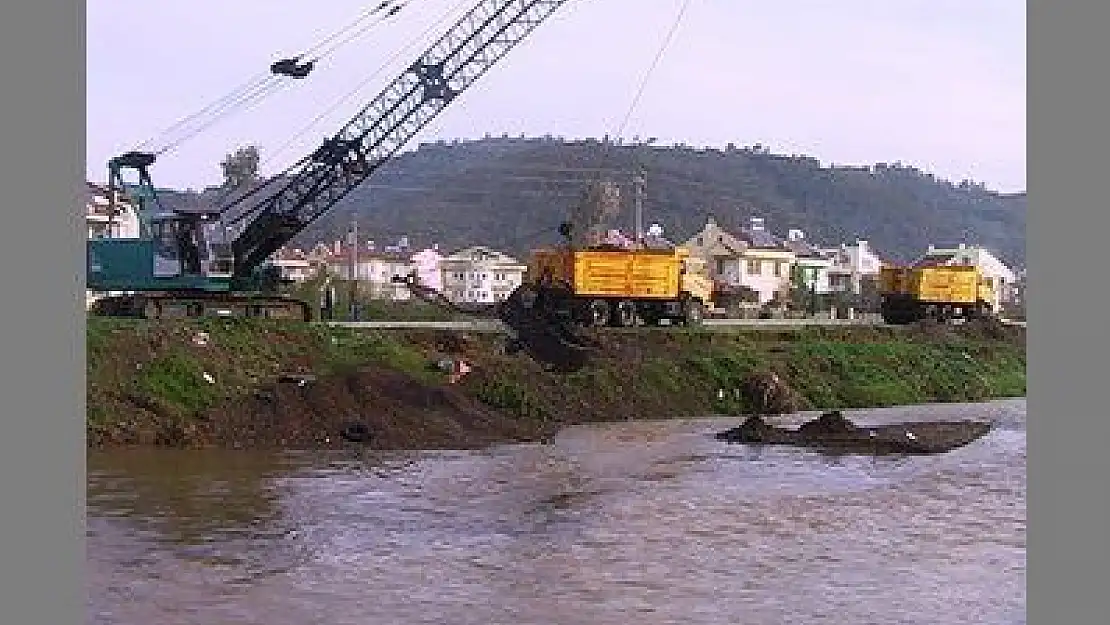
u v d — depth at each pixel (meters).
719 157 156.62
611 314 44.19
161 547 17.05
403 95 39.28
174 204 41.75
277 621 13.82
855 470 26.80
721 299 58.72
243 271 38.88
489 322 43.25
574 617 14.29
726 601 15.19
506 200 130.88
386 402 30.39
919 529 20.06
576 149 140.12
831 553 18.09
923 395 47.34
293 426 28.17
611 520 20.17
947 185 175.50
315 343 33.94
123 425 26.47
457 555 17.36
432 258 94.75
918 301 59.16
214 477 22.86
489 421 32.25
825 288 93.00
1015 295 94.62
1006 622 14.51
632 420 36.97
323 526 18.92
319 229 121.94
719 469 26.41
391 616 14.16
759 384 41.00
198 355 29.81
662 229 111.56
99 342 28.31
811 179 157.50
